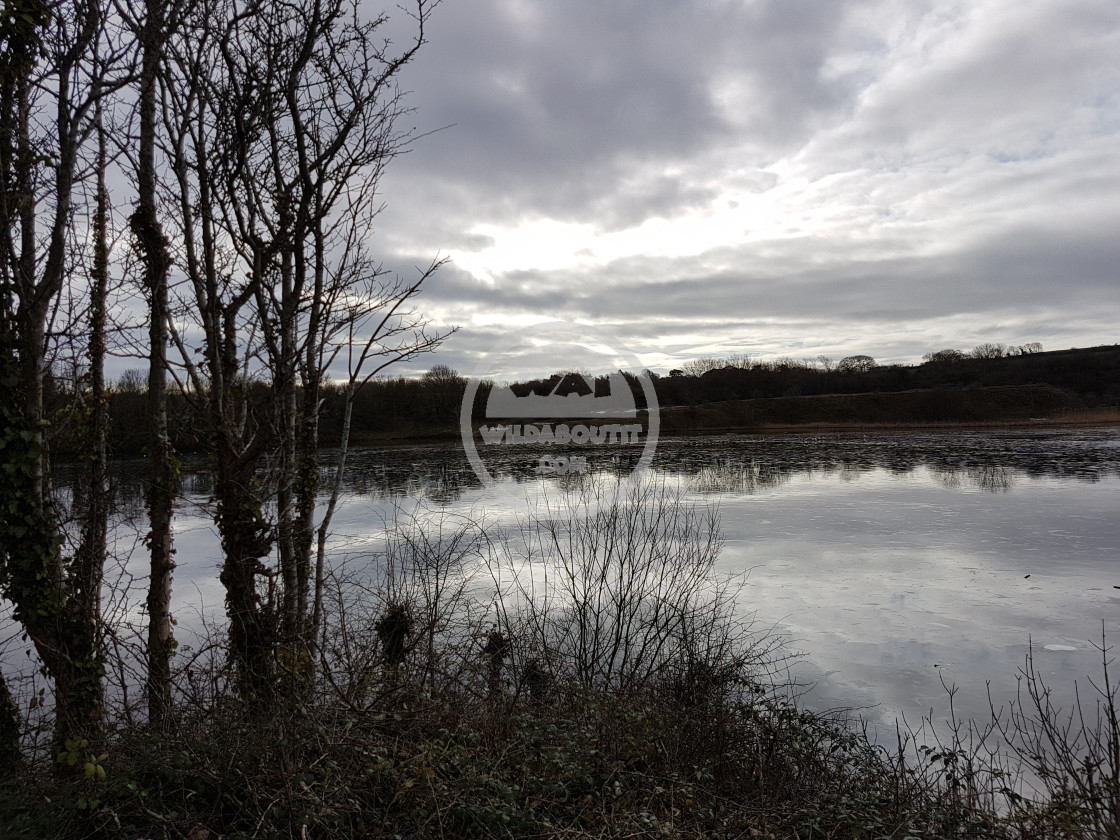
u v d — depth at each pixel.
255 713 5.30
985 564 15.50
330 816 4.43
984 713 8.40
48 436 6.15
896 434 60.22
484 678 6.82
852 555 16.22
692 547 10.87
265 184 5.87
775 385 87.31
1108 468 31.75
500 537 13.27
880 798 5.67
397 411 52.47
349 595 7.92
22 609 5.83
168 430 6.50
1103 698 8.69
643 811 4.88
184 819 4.44
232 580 5.75
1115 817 5.23
